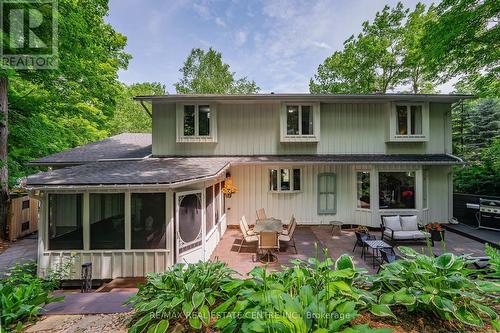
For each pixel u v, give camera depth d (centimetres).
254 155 1068
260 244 709
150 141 1352
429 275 279
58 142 1404
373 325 259
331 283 270
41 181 592
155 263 606
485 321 264
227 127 1069
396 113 1044
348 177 1090
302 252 779
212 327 269
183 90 2439
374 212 1012
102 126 1878
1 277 605
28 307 321
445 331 250
